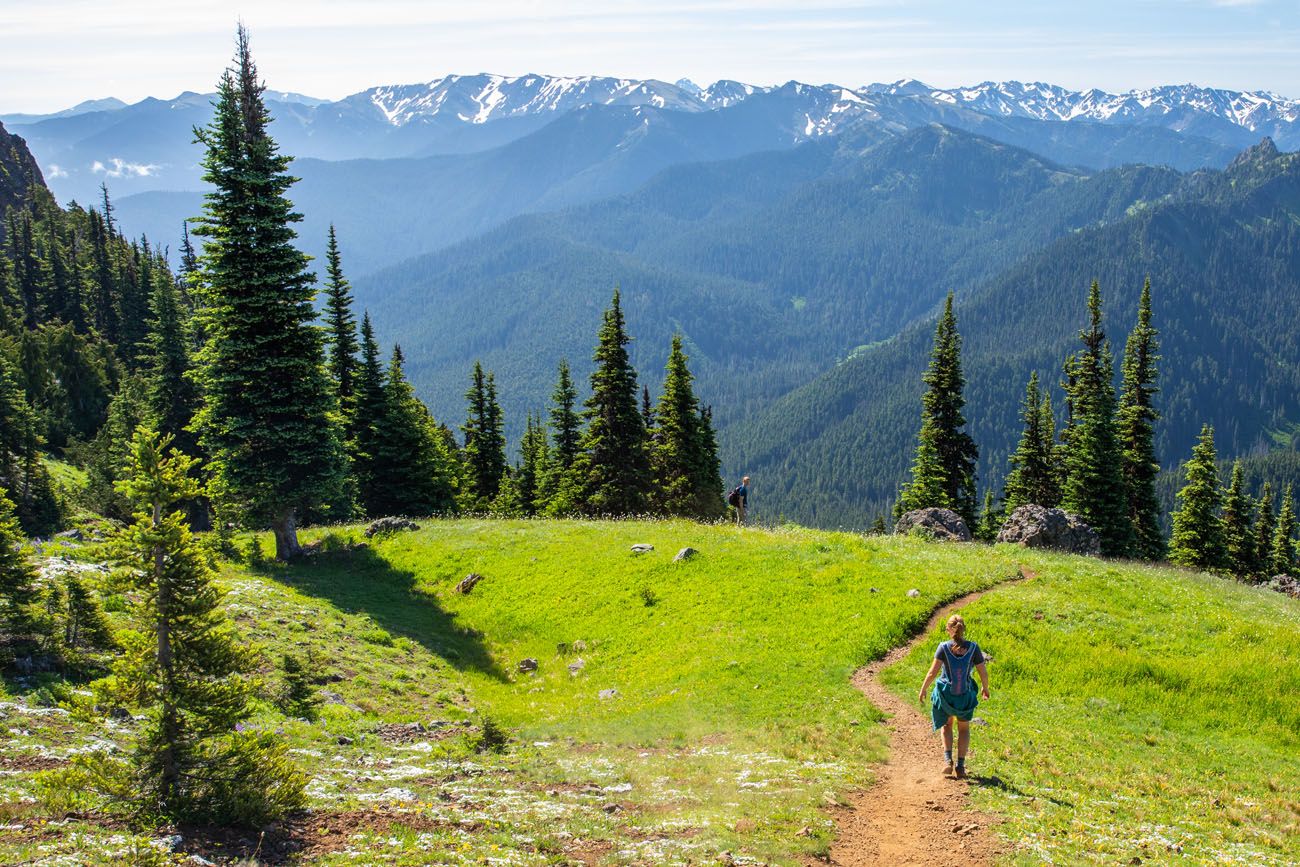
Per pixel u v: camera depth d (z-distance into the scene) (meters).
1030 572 28.36
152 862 9.06
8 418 54.78
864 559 29.39
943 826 12.32
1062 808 13.18
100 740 14.20
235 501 35.31
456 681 24.62
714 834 11.69
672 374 61.56
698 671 22.59
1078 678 20.39
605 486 59.19
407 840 10.70
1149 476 57.97
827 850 11.43
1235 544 66.44
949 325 58.38
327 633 25.64
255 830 10.74
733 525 37.62
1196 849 11.87
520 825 11.84
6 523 17.22
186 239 101.56
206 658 11.42
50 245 108.12
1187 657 21.42
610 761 16.48
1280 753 17.06
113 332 104.50
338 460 36.97
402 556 36.22
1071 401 59.69
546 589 31.42
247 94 33.56
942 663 14.34
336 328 55.47
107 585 11.04
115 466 58.19
